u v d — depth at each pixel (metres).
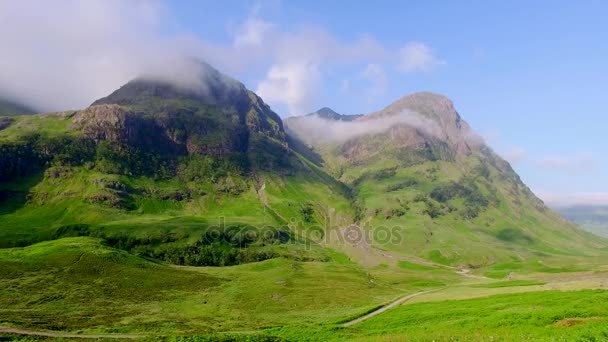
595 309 61.19
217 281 172.12
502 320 61.66
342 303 143.12
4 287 130.50
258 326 102.31
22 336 82.06
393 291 171.88
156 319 111.31
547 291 103.88
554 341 42.50
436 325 69.25
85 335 86.88
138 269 168.50
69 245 178.62
